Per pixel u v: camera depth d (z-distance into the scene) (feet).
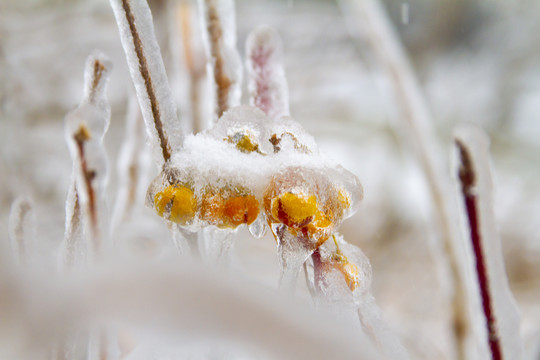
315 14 8.24
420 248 4.84
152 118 0.89
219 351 0.76
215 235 0.87
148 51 0.89
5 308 0.66
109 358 0.86
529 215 5.36
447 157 4.76
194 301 0.67
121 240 1.10
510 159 6.54
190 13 1.79
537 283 4.69
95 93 0.94
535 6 8.11
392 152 5.98
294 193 0.82
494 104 7.41
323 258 0.83
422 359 2.31
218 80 1.03
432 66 7.52
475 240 0.96
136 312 0.67
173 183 0.83
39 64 5.06
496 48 8.18
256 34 1.03
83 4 5.85
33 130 4.45
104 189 0.93
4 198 1.62
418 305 4.04
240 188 0.83
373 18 1.90
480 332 0.97
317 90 6.96
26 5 5.45
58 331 0.67
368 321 0.84
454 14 7.59
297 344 0.68
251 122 0.85
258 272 3.34
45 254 1.01
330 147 6.18
